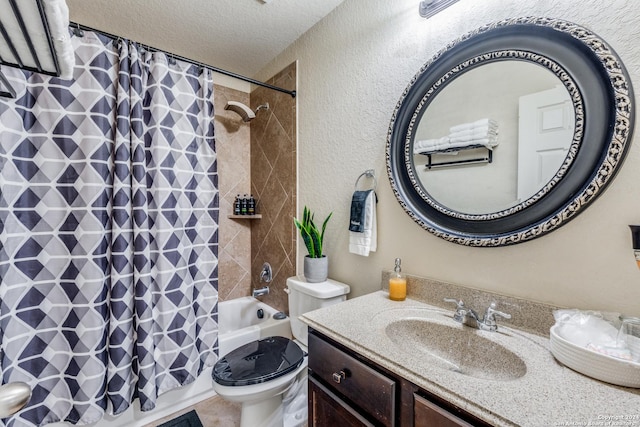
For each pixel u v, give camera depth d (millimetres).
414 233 1242
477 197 1022
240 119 2434
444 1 1092
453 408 623
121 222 1397
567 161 818
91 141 1339
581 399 579
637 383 593
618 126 737
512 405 569
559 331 755
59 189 1313
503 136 961
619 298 766
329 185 1668
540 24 873
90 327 1324
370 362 810
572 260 840
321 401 963
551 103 858
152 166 1534
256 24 1752
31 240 1275
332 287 1482
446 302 1110
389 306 1132
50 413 1312
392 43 1328
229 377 1257
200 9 1603
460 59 1070
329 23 1653
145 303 1447
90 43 1352
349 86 1539
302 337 1556
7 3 600
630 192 746
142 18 1675
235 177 2410
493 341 849
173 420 1575
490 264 1011
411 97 1220
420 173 1194
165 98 1569
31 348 1277
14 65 860
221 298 2350
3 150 1194
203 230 1745
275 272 2168
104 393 1369
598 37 782
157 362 1524
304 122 1852
